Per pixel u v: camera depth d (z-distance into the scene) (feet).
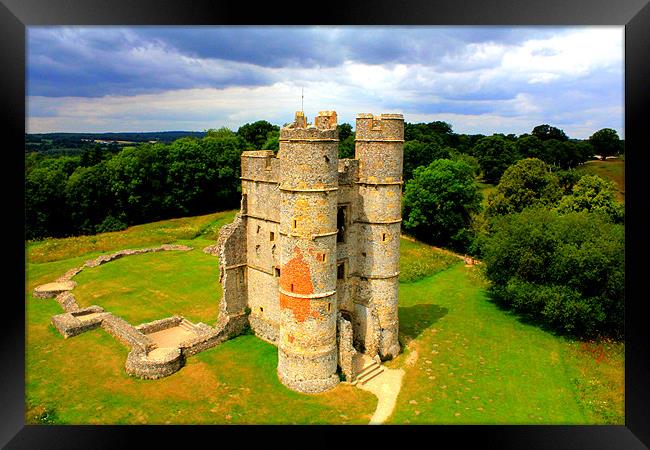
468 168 259.19
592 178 202.59
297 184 101.81
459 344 137.59
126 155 322.75
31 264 211.82
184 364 117.08
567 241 151.33
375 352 122.42
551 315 142.41
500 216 196.65
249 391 105.40
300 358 105.09
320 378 106.11
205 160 336.08
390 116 117.50
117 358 119.96
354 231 124.26
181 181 330.34
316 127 108.17
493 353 132.05
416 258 229.66
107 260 214.48
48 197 282.15
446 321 156.15
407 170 319.27
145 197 319.47
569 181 245.65
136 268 203.21
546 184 223.71
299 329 104.73
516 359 128.57
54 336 133.39
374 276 123.95
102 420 93.40
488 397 108.06
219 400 101.71
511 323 155.02
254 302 133.80
